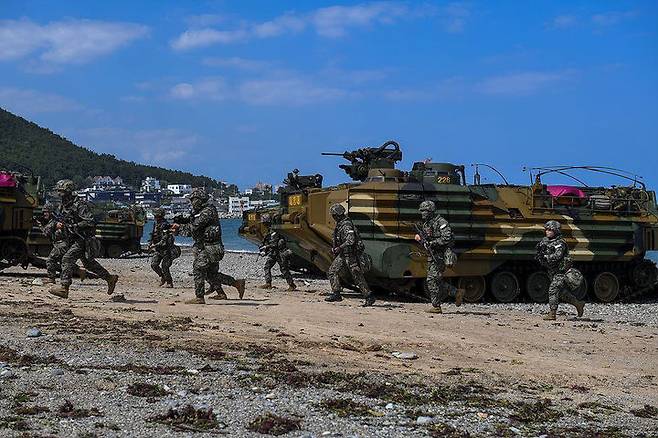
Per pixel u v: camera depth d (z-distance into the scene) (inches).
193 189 743.7
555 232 748.0
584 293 1063.6
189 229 733.9
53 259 846.5
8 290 791.1
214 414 322.0
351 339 551.8
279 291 1004.6
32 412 312.3
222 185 7219.5
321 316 674.8
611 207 1058.7
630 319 810.8
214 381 383.6
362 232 936.3
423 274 944.9
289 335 553.0
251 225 1540.4
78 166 7770.7
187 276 1312.7
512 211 1007.6
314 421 321.7
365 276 944.9
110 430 293.6
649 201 1091.3
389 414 342.0
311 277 1381.6
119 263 1689.2
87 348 453.4
